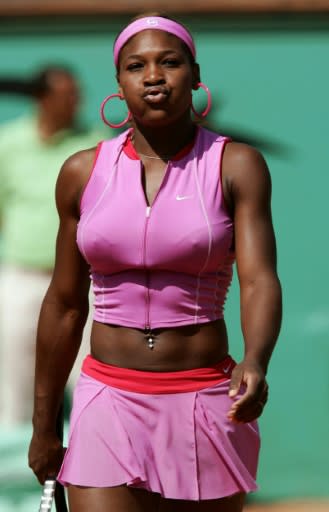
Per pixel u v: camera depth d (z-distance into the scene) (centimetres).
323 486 2867
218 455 1380
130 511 1366
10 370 2738
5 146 2727
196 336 1380
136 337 1381
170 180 1367
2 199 2742
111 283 1393
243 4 2830
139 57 1369
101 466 1363
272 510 2808
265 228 1356
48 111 2731
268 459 2870
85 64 2897
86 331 2539
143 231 1351
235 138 2889
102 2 2853
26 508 2361
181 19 2866
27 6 2872
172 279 1367
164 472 1365
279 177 2889
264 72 2884
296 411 2866
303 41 2878
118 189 1378
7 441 2450
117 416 1373
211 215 1352
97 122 2884
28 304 2709
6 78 2883
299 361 2872
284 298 2875
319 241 2880
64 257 1459
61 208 1439
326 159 2886
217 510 1401
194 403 1371
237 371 1242
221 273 1392
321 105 2883
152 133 1390
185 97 1372
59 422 1516
